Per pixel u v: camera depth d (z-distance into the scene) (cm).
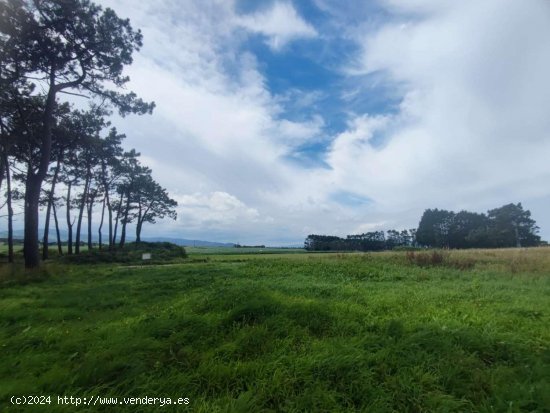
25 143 2114
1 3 1459
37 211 1745
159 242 4438
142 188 4434
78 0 1644
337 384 370
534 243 7156
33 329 559
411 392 356
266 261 2061
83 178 3241
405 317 612
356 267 1599
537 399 339
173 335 498
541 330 547
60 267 1725
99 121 2541
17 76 1666
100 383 364
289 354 437
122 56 1848
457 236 8038
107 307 793
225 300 701
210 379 375
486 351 458
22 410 305
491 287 1018
